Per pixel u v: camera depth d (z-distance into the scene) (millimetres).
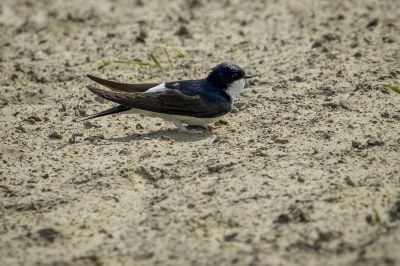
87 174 11727
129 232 9992
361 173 11211
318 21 19734
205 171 11570
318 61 16578
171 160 12078
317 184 10906
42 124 14031
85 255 9461
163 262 9195
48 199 11000
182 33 19109
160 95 13047
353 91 14758
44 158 12461
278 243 9453
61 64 17438
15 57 18031
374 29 18766
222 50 17891
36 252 9586
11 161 12391
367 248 9195
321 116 13625
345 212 10070
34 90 15750
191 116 13141
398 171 11242
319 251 9234
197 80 13523
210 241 9617
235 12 20953
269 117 13789
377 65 16125
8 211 10711
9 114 14578
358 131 12867
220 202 10578
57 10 21891
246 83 15531
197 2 21891
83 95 15453
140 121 14102
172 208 10516
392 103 14062
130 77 16375
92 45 18672
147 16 20938
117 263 9258
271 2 21812
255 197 10633
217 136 13000
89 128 13766
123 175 11617
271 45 18031
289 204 10375
